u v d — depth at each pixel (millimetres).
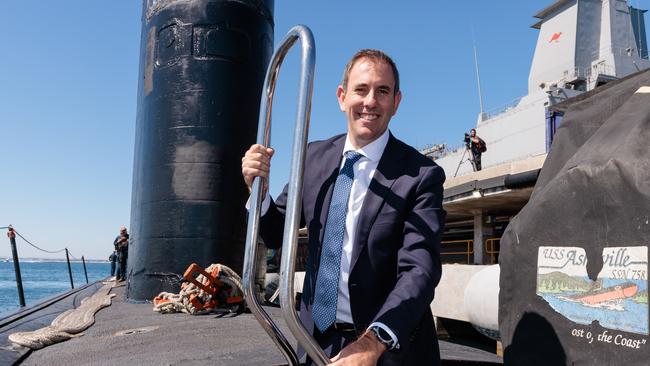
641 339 1508
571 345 1708
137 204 7238
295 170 1620
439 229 1822
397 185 1901
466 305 8148
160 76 7043
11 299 43500
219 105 6855
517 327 1921
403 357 1831
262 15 7422
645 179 1526
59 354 3604
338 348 1906
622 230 1582
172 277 6613
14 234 10977
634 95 1867
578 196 1731
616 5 33250
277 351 3574
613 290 1596
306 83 1648
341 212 1957
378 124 1942
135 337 4164
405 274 1731
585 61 33125
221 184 6758
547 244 1832
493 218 15836
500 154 30469
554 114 23953
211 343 3844
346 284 1923
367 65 1938
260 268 7109
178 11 7004
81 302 7105
